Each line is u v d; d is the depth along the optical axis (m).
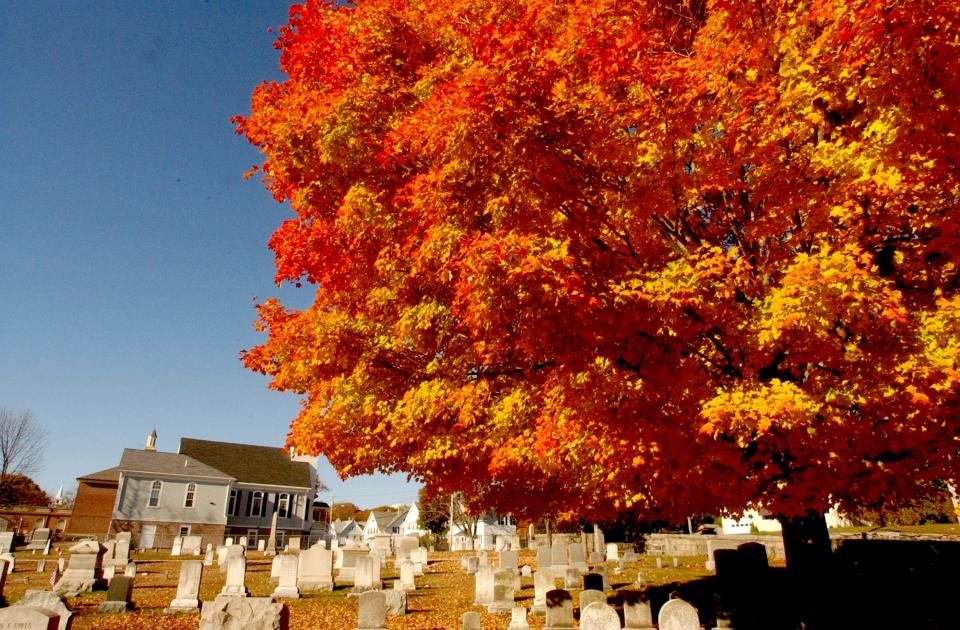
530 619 14.88
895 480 6.07
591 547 40.03
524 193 5.65
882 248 6.12
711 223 8.14
